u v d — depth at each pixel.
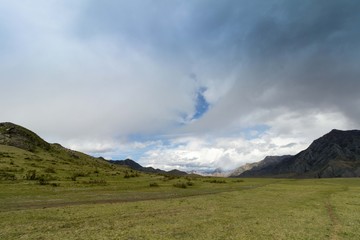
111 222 36.97
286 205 58.12
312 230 34.75
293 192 91.12
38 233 30.48
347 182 163.62
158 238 29.78
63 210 44.69
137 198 66.62
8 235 29.34
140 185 101.06
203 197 71.56
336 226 37.41
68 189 76.38
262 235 32.03
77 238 28.98
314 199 70.25
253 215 45.12
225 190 98.81
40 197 60.03
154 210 47.53
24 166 125.81
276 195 80.00
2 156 143.38
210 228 34.91
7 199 55.00
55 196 62.75
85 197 63.50
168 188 97.12
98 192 75.12
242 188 110.19
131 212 44.84
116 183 101.50
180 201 61.59
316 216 44.81
